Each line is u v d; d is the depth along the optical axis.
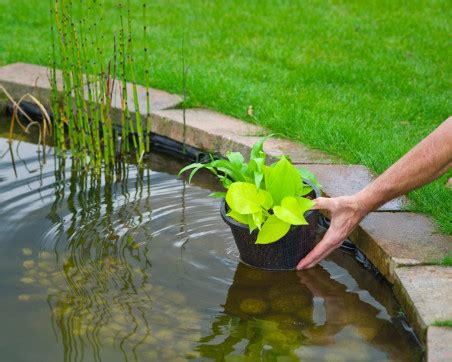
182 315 2.52
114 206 3.40
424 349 2.25
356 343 2.39
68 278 2.74
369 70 5.12
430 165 2.57
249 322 2.50
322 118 4.03
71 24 3.83
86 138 3.99
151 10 6.99
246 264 2.88
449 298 2.39
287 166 2.60
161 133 4.24
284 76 4.96
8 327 2.42
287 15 6.92
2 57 5.33
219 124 4.13
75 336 2.38
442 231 2.87
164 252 2.96
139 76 4.85
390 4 7.41
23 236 3.06
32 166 3.93
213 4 7.32
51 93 4.42
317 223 3.11
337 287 2.75
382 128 4.03
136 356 2.28
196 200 3.50
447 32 6.32
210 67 5.11
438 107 4.41
